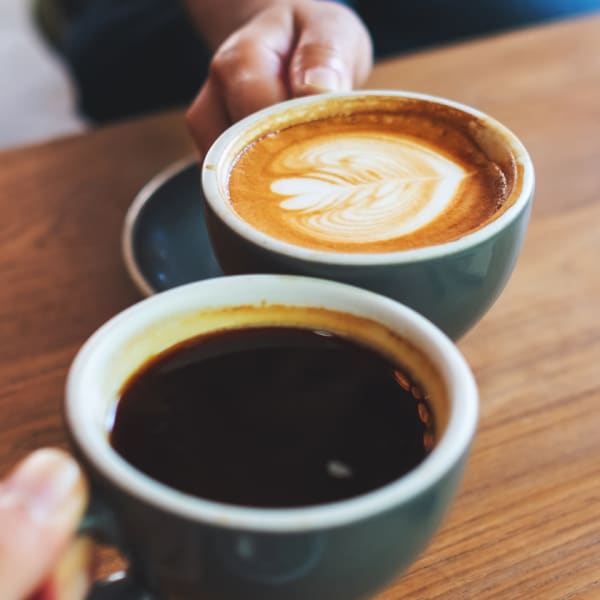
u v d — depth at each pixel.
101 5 0.93
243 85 0.47
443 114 0.43
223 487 0.32
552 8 0.85
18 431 0.42
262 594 0.31
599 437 0.41
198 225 0.47
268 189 0.41
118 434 0.33
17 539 0.29
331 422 0.33
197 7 0.60
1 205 0.53
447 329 0.38
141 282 0.44
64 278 0.49
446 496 0.31
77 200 0.53
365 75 0.52
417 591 0.36
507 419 0.42
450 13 0.85
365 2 0.86
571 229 0.50
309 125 0.44
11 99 1.59
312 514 0.29
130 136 0.58
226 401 0.34
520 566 0.37
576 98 0.60
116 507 0.30
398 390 0.34
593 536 0.38
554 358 0.44
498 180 0.41
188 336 0.35
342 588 0.31
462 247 0.36
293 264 0.36
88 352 0.33
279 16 0.51
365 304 0.35
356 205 0.40
